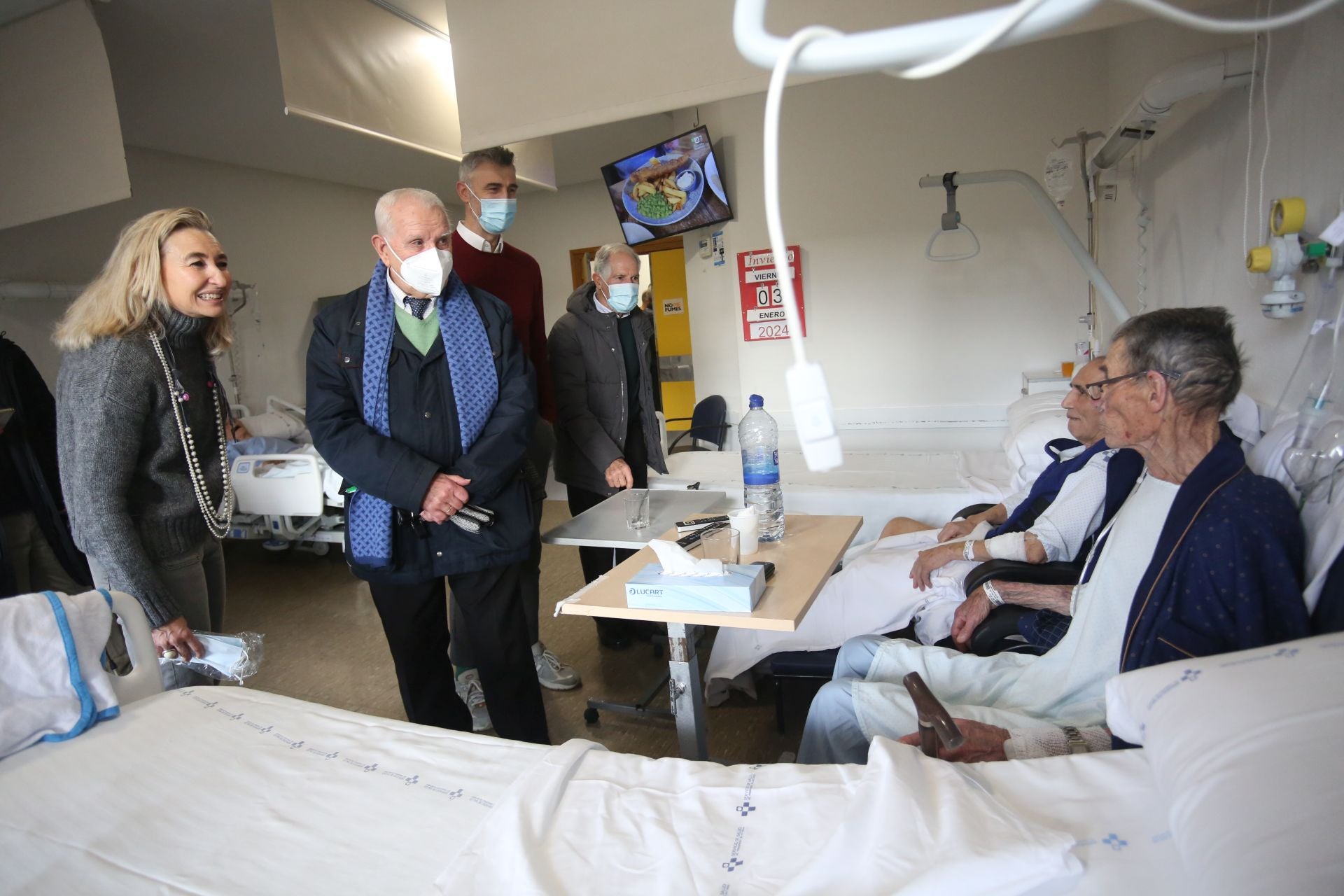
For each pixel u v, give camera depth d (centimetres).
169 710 133
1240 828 63
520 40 249
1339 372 133
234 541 506
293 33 261
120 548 149
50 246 438
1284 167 160
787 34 210
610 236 717
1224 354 123
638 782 104
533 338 262
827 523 195
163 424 159
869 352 411
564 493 584
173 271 155
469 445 184
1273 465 135
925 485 281
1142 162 288
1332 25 137
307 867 94
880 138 390
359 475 175
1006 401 392
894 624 202
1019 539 184
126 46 338
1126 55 310
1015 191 374
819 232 408
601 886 84
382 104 298
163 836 101
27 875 95
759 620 136
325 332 183
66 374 153
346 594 391
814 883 79
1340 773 64
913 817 83
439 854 94
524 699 202
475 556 186
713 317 471
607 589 157
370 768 114
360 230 651
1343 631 92
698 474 328
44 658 125
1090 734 118
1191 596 115
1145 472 142
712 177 420
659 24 233
